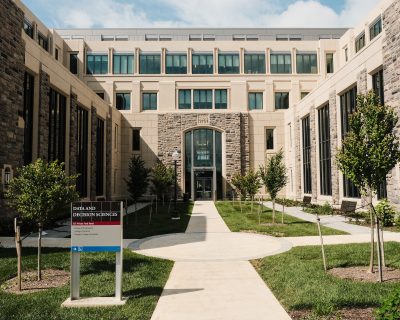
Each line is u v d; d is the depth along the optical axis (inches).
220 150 1678.2
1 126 631.8
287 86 1755.7
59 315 241.0
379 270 308.7
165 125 1675.7
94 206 279.1
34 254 441.1
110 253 442.0
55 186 346.3
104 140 1401.3
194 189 1663.4
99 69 1764.3
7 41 655.1
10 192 378.3
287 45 1796.3
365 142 362.0
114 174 1545.3
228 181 1644.9
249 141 1683.1
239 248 498.9
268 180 771.4
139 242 561.0
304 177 1414.9
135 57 1760.6
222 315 241.4
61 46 1635.1
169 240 579.2
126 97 1755.7
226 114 1670.8
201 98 1738.4
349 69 950.4
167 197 1612.9
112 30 2149.4
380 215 654.5
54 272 363.3
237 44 1791.3
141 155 1668.3
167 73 1772.9
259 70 1786.4
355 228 663.8
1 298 278.8
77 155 1097.4
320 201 1197.7
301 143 1435.8
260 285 312.7
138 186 1151.0
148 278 333.7
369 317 227.3
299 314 239.9
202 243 545.6
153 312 248.8
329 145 1145.4
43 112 812.0
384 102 764.0
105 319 233.6
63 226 743.7
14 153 671.8
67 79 972.6
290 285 298.7
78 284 276.4
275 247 497.7
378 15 1170.0
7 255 435.5
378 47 788.6
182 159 1657.2
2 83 637.9
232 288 304.7
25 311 248.5
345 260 388.8
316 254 426.9
